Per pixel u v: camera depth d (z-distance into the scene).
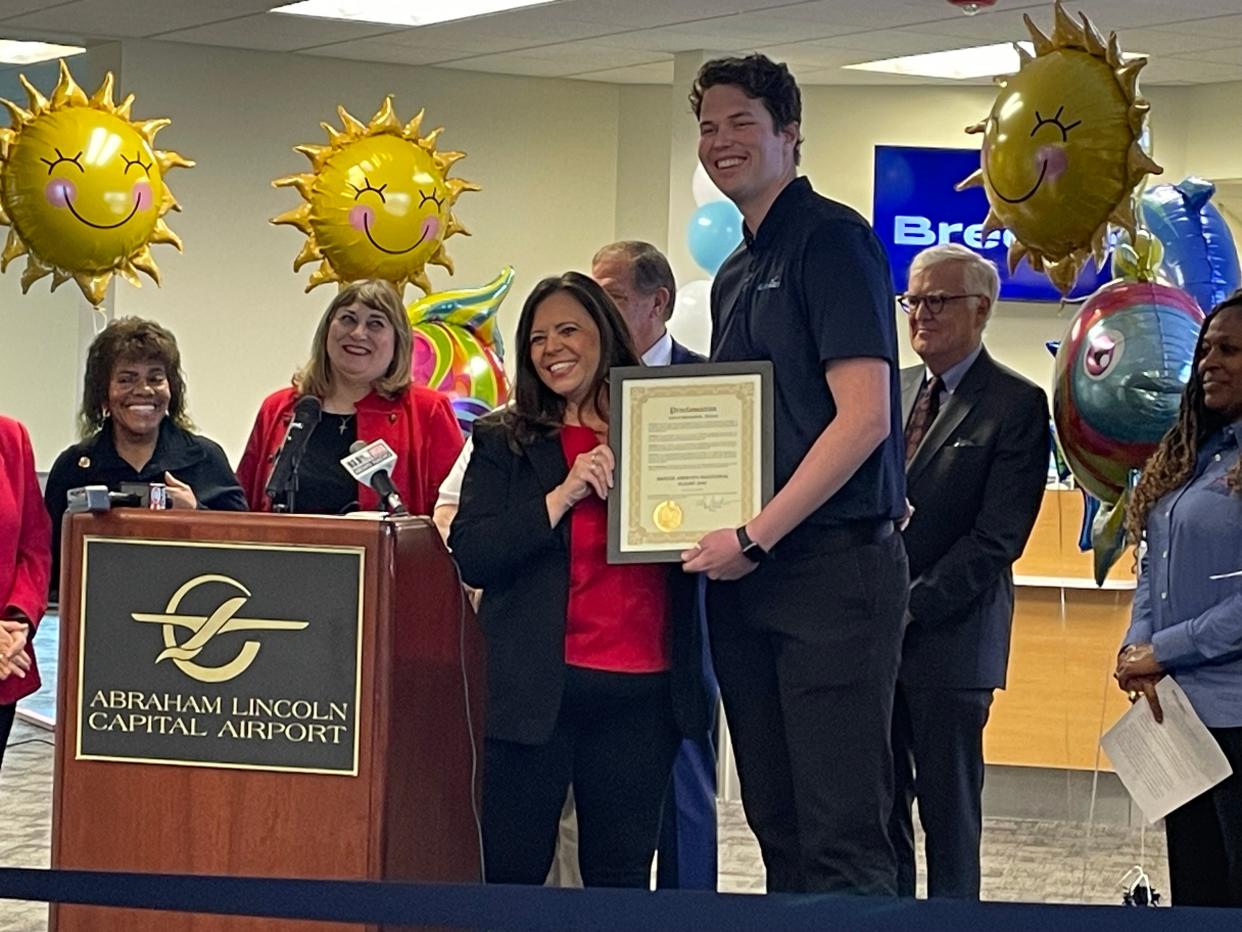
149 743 2.60
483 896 2.40
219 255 10.11
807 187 3.15
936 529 4.36
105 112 5.56
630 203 10.92
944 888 4.33
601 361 3.26
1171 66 9.53
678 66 9.67
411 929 2.44
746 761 3.19
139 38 9.77
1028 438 4.33
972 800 4.35
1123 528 4.41
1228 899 3.37
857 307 2.98
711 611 3.20
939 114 10.35
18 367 13.67
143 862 2.60
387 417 4.36
